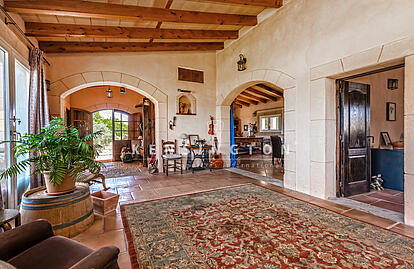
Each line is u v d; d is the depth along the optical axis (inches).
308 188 141.2
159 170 221.9
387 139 185.6
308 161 140.6
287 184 158.1
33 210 80.7
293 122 151.3
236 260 70.4
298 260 70.0
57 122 92.7
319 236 85.4
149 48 205.0
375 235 85.7
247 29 196.1
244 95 406.6
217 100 250.2
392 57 97.9
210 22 163.5
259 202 126.3
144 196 141.0
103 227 96.0
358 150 143.6
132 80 210.4
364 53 108.3
